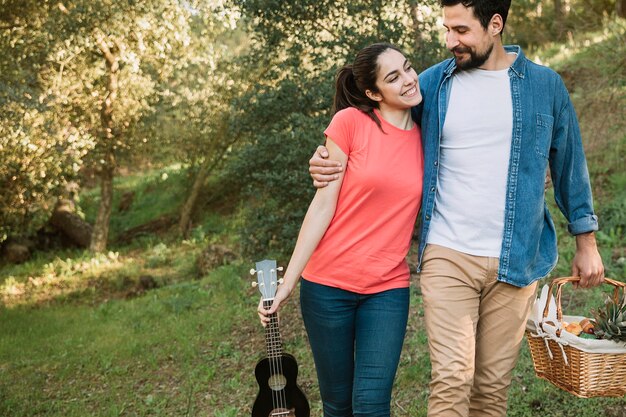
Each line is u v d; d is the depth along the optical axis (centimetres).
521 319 294
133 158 1353
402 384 478
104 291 1096
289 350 601
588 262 300
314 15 712
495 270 284
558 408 405
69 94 1148
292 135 744
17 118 893
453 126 286
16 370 691
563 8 1222
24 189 1159
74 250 1416
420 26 712
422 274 296
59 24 984
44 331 843
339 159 294
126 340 739
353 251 294
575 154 300
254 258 838
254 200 871
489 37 279
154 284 1048
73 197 1469
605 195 755
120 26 1006
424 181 292
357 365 295
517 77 286
